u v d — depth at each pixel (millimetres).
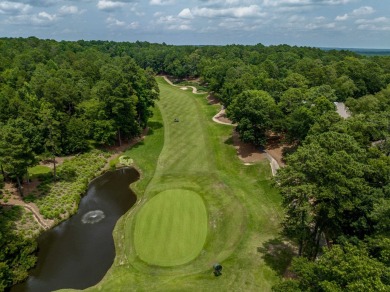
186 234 45281
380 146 49062
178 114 101625
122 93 75750
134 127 80562
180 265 39625
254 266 38531
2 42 149500
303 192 32406
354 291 20797
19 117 68625
